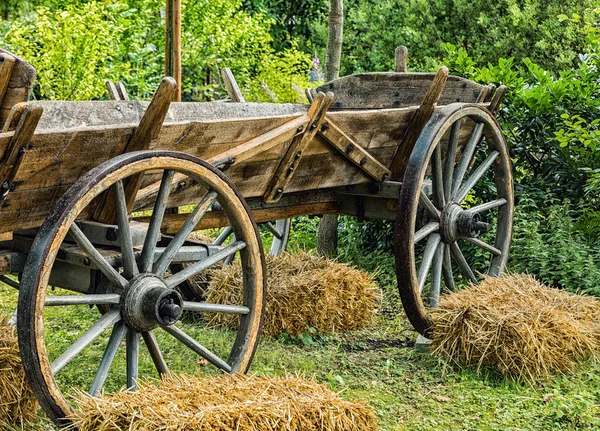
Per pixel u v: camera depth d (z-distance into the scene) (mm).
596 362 5000
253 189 4484
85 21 9977
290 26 15609
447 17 13453
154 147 3711
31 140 3252
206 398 3361
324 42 15070
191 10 12281
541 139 7008
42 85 10156
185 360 4832
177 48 7117
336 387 4508
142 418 3152
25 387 3738
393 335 5570
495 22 13148
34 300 3234
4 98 3658
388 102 6363
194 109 5578
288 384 3598
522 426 4055
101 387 3617
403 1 13680
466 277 5750
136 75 11273
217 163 4012
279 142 4285
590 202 6938
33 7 13594
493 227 6746
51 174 3443
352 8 14547
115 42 11219
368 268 7133
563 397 4332
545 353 4676
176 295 3725
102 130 3482
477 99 5816
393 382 4633
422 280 5188
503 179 5918
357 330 5652
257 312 4152
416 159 4918
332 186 5016
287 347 5188
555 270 6328
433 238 5379
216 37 12289
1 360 3686
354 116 4762
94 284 3754
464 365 4840
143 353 4859
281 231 6742
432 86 5094
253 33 12891
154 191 3979
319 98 4391
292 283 5324
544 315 4816
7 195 3359
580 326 4902
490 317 4766
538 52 12656
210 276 5793
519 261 6531
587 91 6988
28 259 3271
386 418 4117
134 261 3699
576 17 7652
